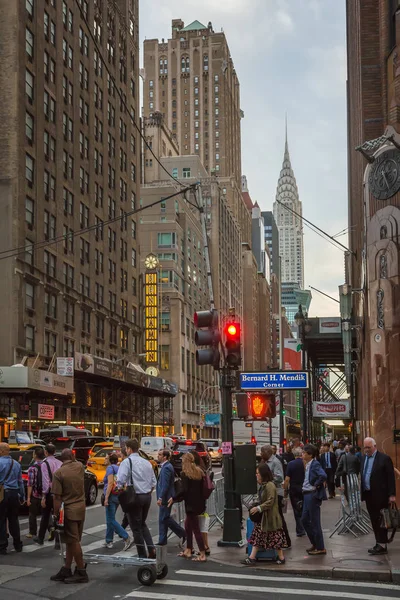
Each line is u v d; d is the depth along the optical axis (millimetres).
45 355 53312
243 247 182625
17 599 9969
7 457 14211
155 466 37062
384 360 20594
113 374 59219
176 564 12883
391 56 22172
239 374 20938
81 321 62031
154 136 137625
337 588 10906
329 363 65250
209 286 21047
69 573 11258
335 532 16672
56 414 55656
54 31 58375
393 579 11555
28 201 51781
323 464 27094
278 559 12758
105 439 36438
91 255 65375
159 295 89938
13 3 51062
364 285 25203
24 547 14789
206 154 182625
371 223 21750
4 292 48375
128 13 81375
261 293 196250
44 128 55219
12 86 50469
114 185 73688
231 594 10352
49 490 15047
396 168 21172
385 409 20297
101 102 70688
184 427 101188
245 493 14625
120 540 15867
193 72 185375
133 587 10844
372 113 23891
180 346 98812
